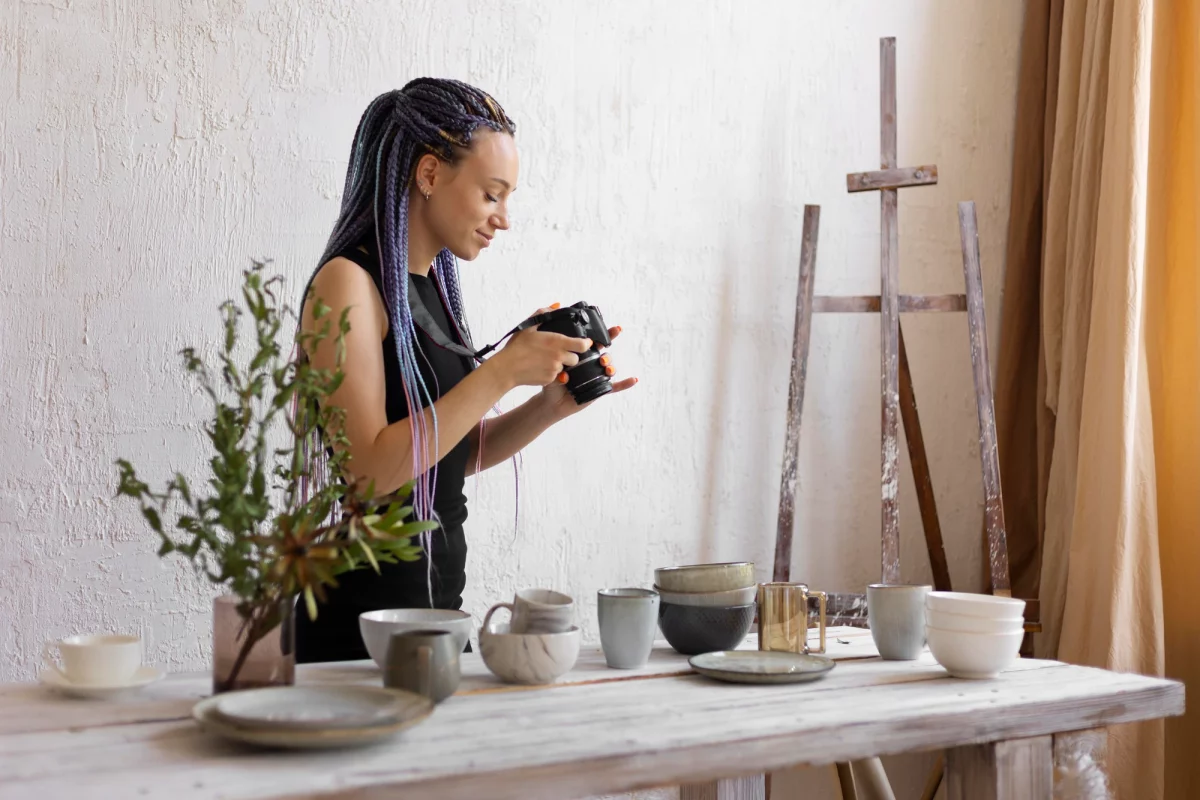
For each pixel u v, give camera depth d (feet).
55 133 6.22
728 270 8.09
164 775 2.84
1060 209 8.14
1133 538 7.01
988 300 9.01
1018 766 3.90
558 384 5.48
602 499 7.63
